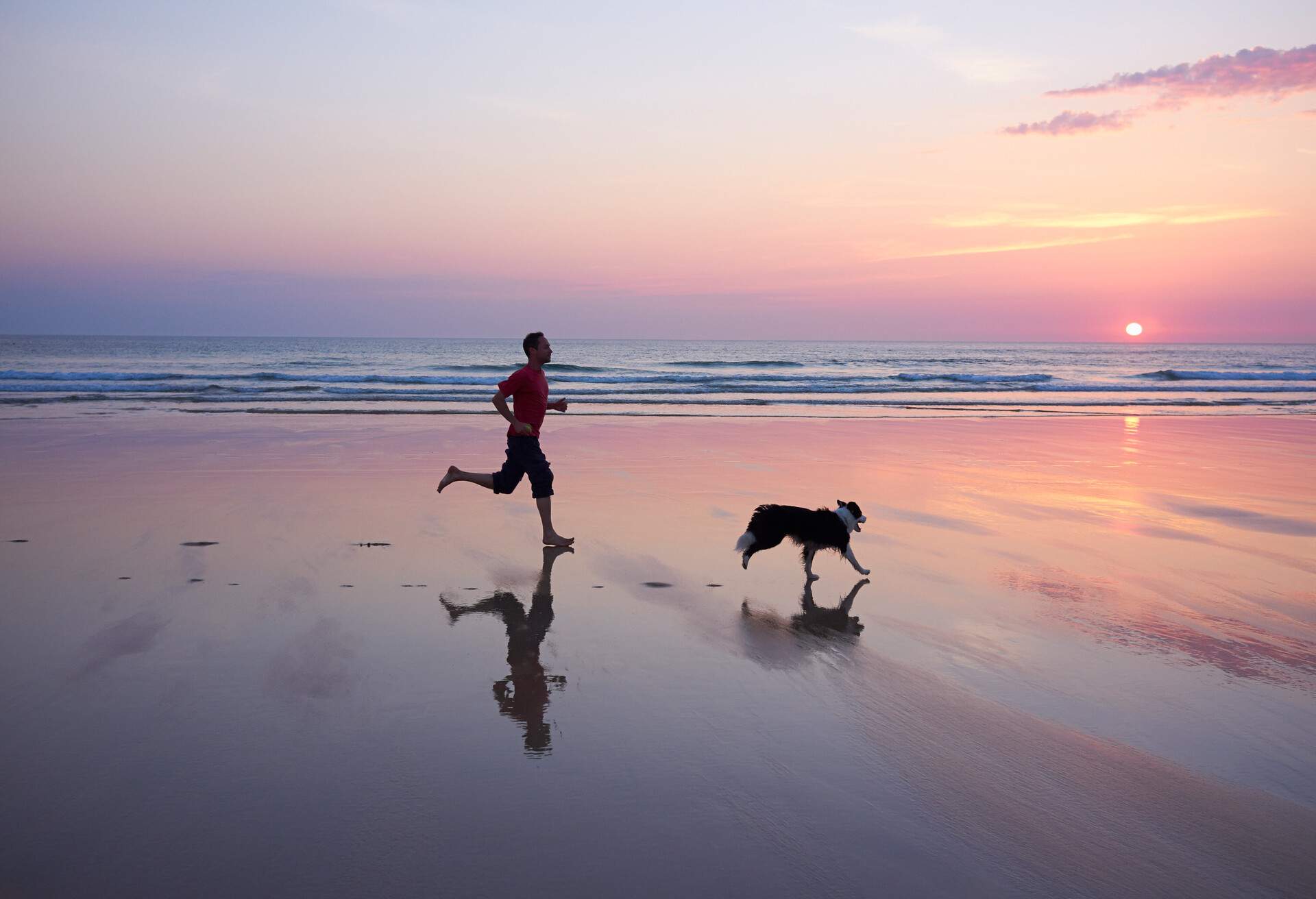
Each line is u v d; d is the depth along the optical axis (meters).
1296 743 3.38
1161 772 3.12
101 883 2.34
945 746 3.30
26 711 3.43
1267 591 5.58
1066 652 4.39
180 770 2.97
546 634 4.52
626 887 2.37
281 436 12.84
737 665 4.13
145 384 23.78
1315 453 12.53
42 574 5.45
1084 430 15.57
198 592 5.11
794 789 2.94
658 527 7.25
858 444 12.98
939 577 5.89
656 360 67.75
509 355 71.62
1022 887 2.42
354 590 5.25
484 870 2.43
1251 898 2.39
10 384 23.38
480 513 7.69
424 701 3.61
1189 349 138.25
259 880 2.37
